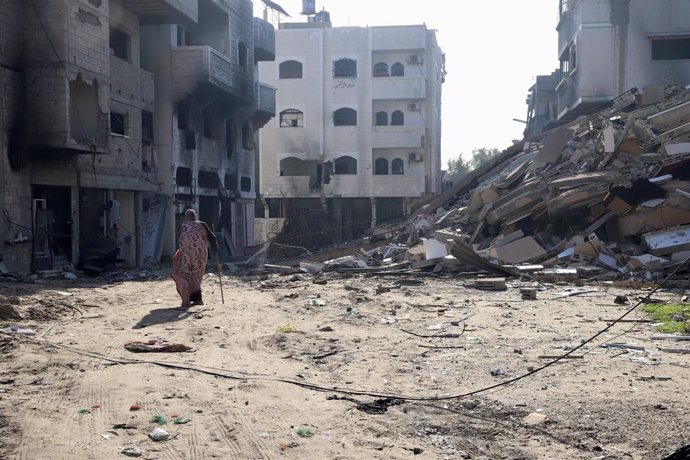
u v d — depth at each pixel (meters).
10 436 4.92
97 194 24.33
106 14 21.81
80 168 22.30
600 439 5.26
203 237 12.64
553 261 20.19
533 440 5.26
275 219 50.12
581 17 36.72
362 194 49.84
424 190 49.41
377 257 25.89
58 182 21.17
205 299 13.86
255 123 41.69
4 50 18.75
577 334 9.84
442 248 21.27
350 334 9.87
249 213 40.97
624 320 11.05
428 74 51.16
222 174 35.81
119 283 17.91
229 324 10.41
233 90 33.19
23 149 19.45
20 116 19.38
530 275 18.72
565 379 7.08
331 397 6.35
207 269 26.67
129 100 25.77
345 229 50.91
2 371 6.89
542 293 15.41
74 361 7.40
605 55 36.44
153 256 28.00
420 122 50.88
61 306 11.74
